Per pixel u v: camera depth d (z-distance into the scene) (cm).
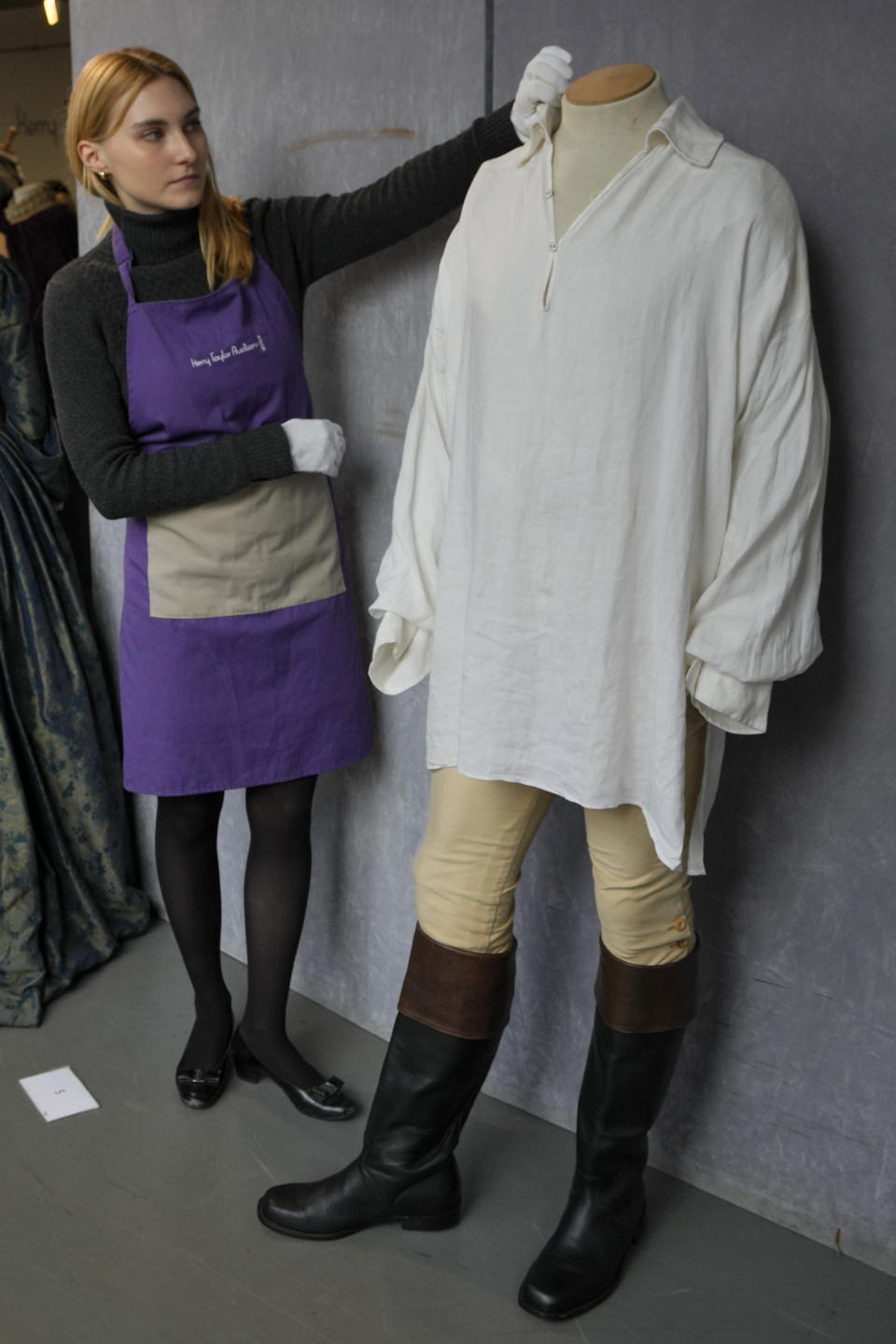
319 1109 214
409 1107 176
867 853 168
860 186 151
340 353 220
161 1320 170
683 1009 166
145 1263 180
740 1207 191
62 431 191
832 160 153
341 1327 168
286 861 216
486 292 149
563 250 140
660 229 135
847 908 171
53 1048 236
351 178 210
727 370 137
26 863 250
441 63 192
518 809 163
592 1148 172
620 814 155
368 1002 243
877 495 158
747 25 156
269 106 220
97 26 251
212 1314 171
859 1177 177
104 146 180
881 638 161
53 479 265
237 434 194
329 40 207
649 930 162
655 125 135
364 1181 182
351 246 198
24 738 255
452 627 161
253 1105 220
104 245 194
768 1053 183
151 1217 190
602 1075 168
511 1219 190
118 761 279
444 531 164
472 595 153
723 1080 189
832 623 165
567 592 146
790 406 139
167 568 198
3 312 246
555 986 208
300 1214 184
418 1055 174
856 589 162
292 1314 171
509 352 146
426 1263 181
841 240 154
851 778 167
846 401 158
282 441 186
